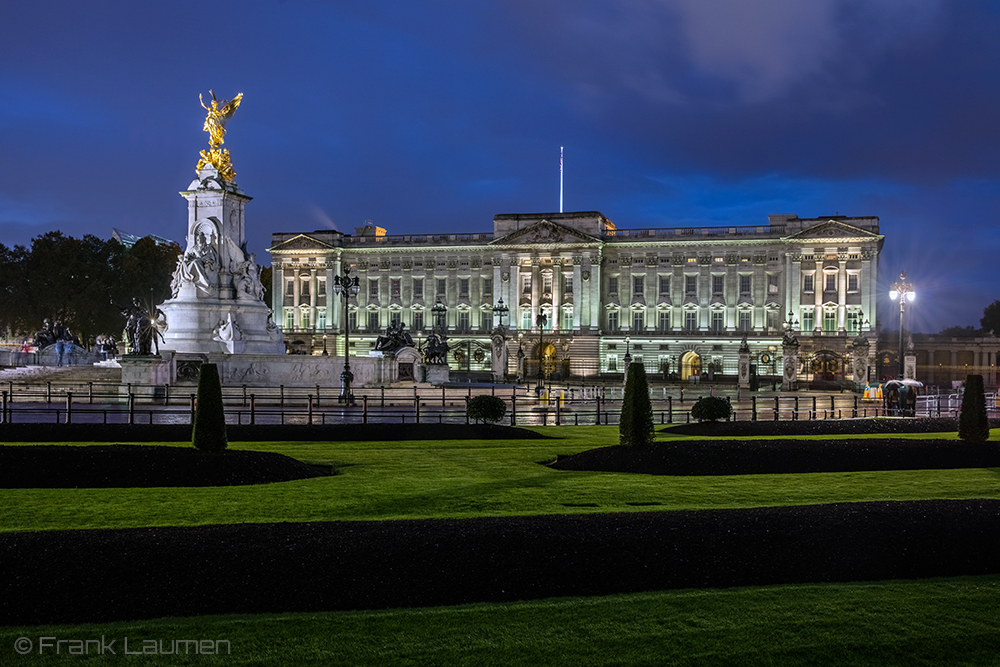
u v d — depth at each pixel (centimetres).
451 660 1033
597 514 1652
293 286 14875
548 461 2738
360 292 14725
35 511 1792
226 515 1764
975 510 1661
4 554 1291
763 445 2725
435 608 1212
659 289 13638
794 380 10300
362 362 6819
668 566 1362
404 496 1988
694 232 13512
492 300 14175
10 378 6272
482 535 1452
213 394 2397
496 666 1016
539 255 13862
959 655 1067
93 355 9112
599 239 13500
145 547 1345
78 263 12606
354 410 4888
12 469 2133
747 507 1809
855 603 1241
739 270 13275
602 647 1077
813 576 1363
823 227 12544
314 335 14688
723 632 1129
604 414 4944
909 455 2675
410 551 1365
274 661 1024
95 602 1179
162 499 1933
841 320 12544
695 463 2498
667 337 13425
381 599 1226
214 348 6444
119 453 2255
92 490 2045
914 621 1173
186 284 6569
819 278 12712
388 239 14838
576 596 1274
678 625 1152
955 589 1311
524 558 1362
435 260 14475
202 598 1204
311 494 2009
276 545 1371
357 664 1018
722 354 13212
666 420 4734
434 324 14475
